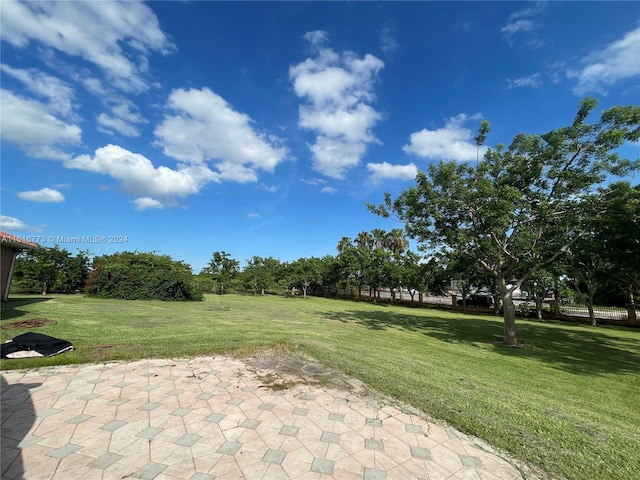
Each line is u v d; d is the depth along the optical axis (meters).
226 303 19.88
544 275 17.45
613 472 2.90
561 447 3.28
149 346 6.25
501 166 10.26
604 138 8.39
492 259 10.72
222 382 4.51
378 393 4.43
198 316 12.06
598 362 8.45
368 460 2.82
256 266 36.97
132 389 4.09
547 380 6.21
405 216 10.77
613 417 4.41
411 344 9.06
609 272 13.52
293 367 5.41
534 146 9.47
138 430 3.10
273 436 3.13
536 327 16.17
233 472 2.54
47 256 20.88
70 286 21.97
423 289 24.62
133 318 10.35
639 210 8.16
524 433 3.53
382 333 10.90
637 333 15.38
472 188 9.71
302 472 2.59
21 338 5.57
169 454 2.74
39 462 2.55
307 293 40.94
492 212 8.64
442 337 10.99
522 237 8.88
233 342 6.97
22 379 4.27
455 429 3.52
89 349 5.80
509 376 6.23
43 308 11.41
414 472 2.69
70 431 3.03
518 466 2.89
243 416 3.51
